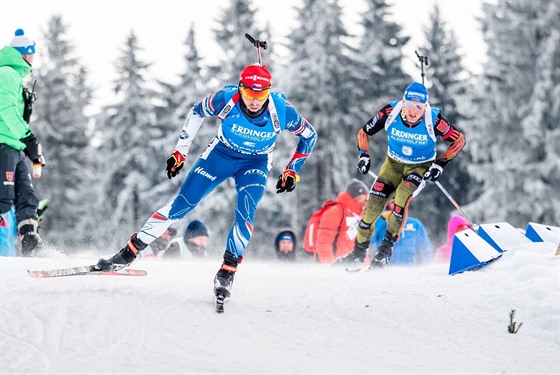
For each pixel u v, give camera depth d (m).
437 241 47.94
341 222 13.78
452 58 54.47
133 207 52.81
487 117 43.97
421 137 10.94
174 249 13.41
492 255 10.27
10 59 11.27
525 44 43.50
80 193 58.28
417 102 10.66
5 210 11.24
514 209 42.00
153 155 54.94
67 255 12.09
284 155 44.66
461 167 50.94
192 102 52.62
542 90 41.75
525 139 42.91
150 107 56.53
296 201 45.47
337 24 49.09
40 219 13.38
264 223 47.06
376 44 52.56
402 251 13.85
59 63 63.19
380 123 11.30
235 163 8.41
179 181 49.25
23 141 11.49
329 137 45.91
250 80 7.73
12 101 10.91
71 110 61.03
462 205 51.16
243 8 50.41
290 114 8.23
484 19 44.75
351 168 47.22
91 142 62.97
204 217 43.22
